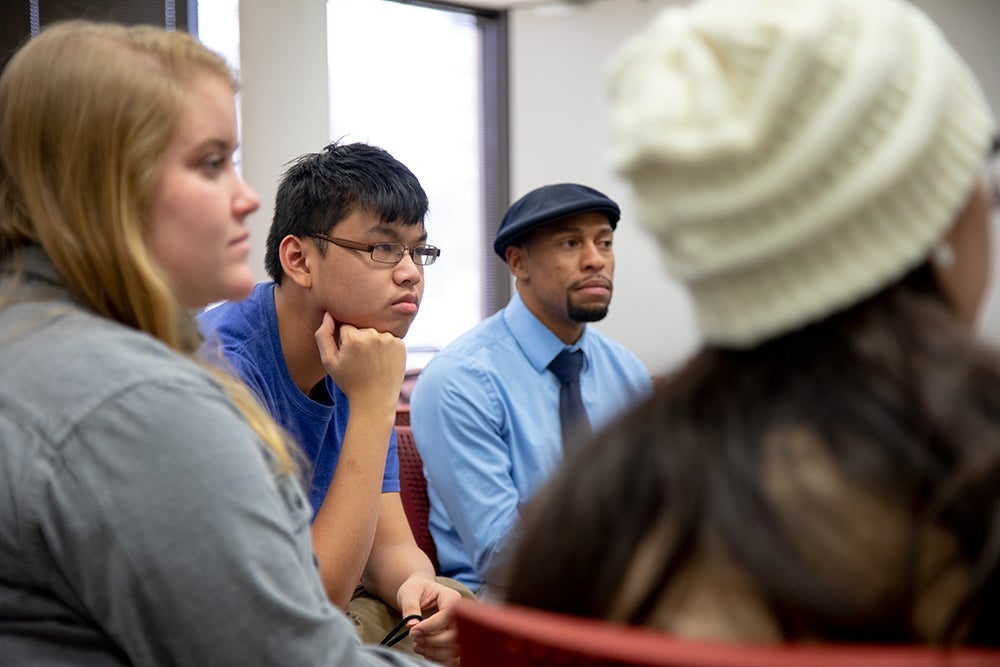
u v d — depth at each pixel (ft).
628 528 1.88
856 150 1.84
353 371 5.36
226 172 3.54
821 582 1.67
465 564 7.46
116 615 2.99
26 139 3.30
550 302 7.59
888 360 1.83
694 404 1.97
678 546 1.79
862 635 1.67
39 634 3.08
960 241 1.99
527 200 7.74
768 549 1.70
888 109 1.85
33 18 12.64
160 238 3.38
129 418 3.00
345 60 17.19
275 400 5.65
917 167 1.84
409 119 17.99
